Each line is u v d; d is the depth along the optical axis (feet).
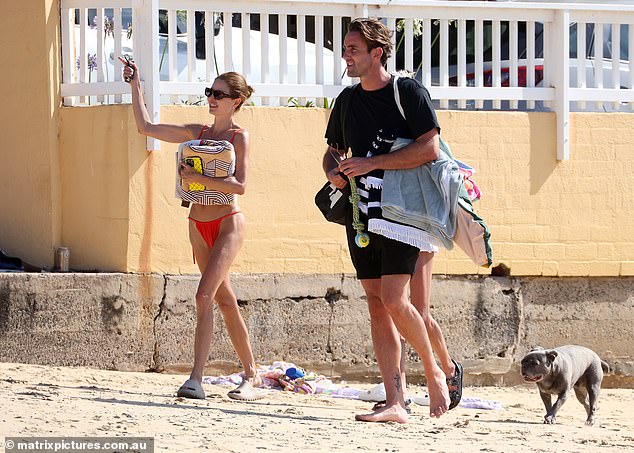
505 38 173.58
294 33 174.40
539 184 134.62
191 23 125.08
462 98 132.98
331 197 90.89
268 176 126.93
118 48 124.36
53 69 125.59
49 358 117.19
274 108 127.34
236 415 90.12
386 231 85.40
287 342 127.13
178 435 75.46
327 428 85.51
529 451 80.07
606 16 137.18
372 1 129.49
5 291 115.44
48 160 125.49
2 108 128.16
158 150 122.31
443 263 132.26
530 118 134.41
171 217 122.93
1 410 80.33
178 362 122.72
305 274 127.95
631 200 137.39
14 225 127.34
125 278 120.47
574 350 111.24
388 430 86.74
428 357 89.35
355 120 88.43
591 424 111.24
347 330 129.29
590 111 142.92
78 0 125.70
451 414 110.63
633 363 138.82
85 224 124.77
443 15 132.16
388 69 131.54
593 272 136.36
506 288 134.31
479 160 132.87
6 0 127.75
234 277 125.18
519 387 135.44
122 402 92.07
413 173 87.35
